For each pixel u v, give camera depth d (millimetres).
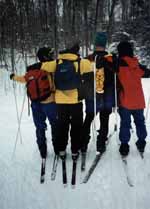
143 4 17062
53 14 14648
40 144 4484
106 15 25219
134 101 4352
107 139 5086
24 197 3816
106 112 4516
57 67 4031
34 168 4500
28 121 6953
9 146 5387
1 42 14656
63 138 4273
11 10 14586
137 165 4379
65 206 3582
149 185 3908
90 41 18141
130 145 5035
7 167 4594
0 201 3766
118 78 4359
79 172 4266
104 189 3859
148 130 5820
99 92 4320
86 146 4504
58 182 4066
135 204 3553
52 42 14891
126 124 4457
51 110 4312
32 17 16156
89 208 3520
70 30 15961
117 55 4727
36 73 4223
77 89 4090
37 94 4215
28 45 15297
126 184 3947
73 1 16000
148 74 4438
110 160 4551
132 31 15773
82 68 4035
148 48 14492
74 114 4152
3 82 11688
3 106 8555
